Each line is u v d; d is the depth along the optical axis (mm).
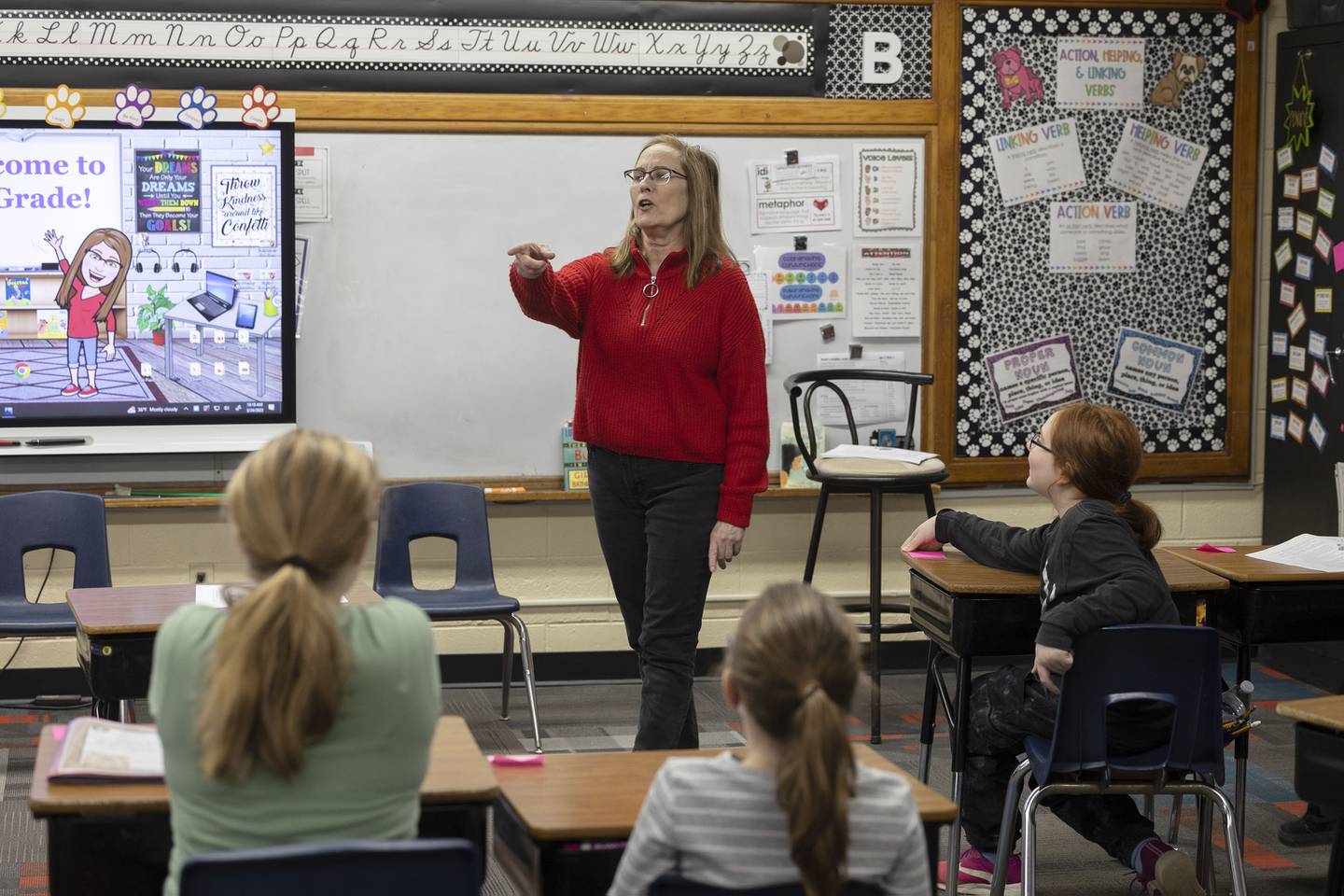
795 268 5109
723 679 1604
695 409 3223
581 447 5035
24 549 4238
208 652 1508
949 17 5133
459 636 5082
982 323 5262
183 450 4723
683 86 5012
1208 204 5379
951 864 2967
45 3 4660
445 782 1816
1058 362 5328
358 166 4863
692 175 3191
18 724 4473
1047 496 3014
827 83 5098
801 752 1496
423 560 4992
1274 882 3297
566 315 3258
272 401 4773
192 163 4656
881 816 1575
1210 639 2611
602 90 4969
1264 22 5336
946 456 5273
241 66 4777
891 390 5195
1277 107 5336
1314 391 5238
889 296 5188
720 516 3238
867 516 5266
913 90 5152
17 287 4586
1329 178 5152
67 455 4676
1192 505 5469
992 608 3012
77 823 1709
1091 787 2670
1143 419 5422
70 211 4602
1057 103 5234
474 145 4918
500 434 5035
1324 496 5199
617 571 3391
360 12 4824
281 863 1403
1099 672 2617
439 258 4938
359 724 1522
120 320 4656
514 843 1876
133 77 4723
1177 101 5316
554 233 4992
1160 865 2723
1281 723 4703
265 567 1554
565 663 5156
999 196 5227
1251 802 3879
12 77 4656
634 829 1646
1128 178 5312
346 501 1557
